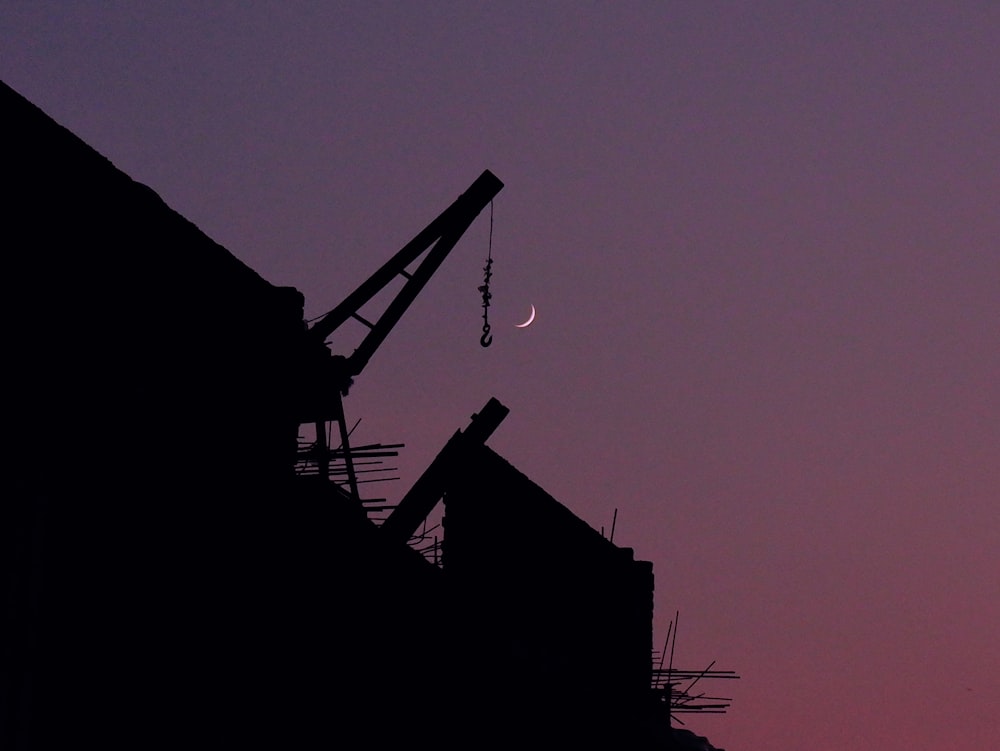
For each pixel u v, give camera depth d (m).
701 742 92.19
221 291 50.09
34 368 37.66
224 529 45.66
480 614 59.53
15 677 34.59
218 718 43.25
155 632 40.62
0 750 33.75
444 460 77.00
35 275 38.56
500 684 61.53
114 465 40.16
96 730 37.25
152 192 45.66
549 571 89.81
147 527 41.28
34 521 36.09
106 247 42.34
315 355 58.94
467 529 85.75
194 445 45.41
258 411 52.12
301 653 48.47
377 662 52.72
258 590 46.72
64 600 36.62
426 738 55.44
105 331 41.44
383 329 65.06
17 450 36.31
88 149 42.16
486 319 71.69
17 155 38.59
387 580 53.19
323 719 49.12
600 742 69.50
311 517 50.28
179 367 45.88
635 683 92.81
